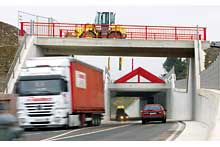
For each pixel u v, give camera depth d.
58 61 37.38
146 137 26.55
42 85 36.75
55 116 36.44
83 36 58.00
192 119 61.31
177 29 57.38
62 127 40.53
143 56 65.75
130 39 57.03
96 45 56.84
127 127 41.12
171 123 50.28
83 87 41.22
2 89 51.12
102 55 65.00
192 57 63.34
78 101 39.50
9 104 34.41
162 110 53.56
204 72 55.06
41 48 58.56
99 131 33.81
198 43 57.09
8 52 61.72
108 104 85.06
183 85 74.00
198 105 54.59
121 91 89.94
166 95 89.06
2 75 55.38
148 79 86.75
